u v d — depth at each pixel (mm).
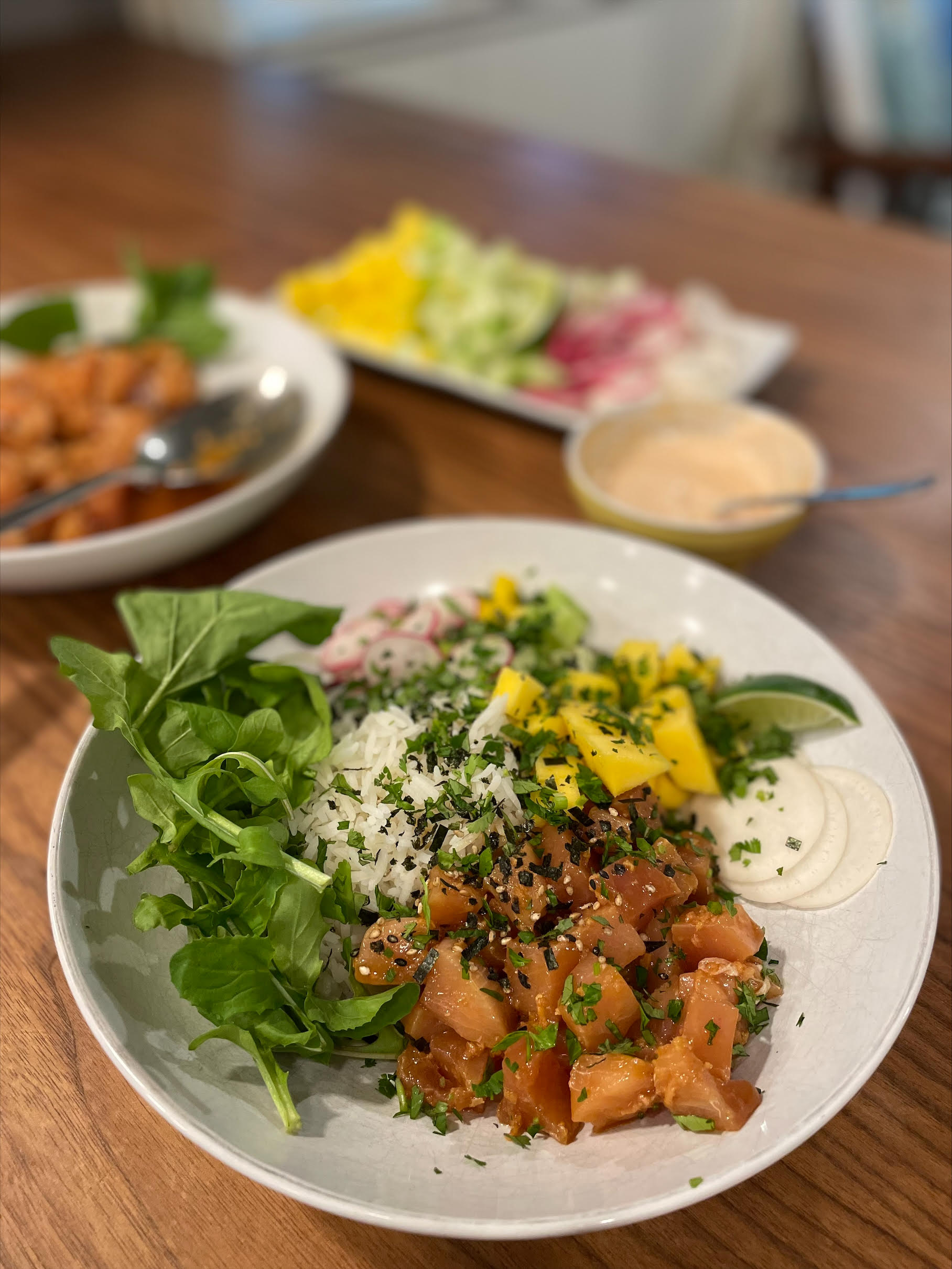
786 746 305
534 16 1368
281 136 911
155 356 516
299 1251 228
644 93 1497
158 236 736
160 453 460
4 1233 230
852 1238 225
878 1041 215
